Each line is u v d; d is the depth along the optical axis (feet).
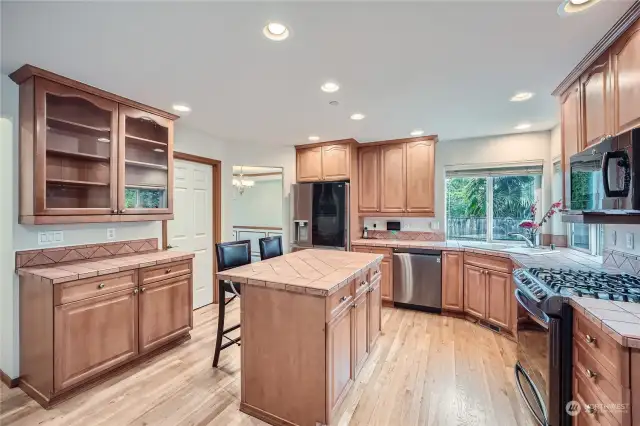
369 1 4.48
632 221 5.37
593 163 5.42
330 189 13.24
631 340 3.53
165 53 5.99
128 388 6.98
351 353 6.79
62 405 6.36
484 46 5.74
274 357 5.95
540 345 5.53
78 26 5.09
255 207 25.70
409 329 10.40
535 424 5.80
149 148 9.58
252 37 5.45
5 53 5.96
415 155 12.82
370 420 5.95
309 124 10.89
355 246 13.08
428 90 7.81
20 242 7.02
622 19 4.81
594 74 5.93
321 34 5.36
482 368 7.85
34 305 6.60
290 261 8.07
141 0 4.42
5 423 5.85
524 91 7.84
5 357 7.07
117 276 7.33
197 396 6.72
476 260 10.80
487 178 13.14
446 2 4.50
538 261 8.15
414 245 12.19
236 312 12.09
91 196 8.21
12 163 6.86
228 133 12.23
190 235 12.09
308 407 5.65
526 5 4.58
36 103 6.70
